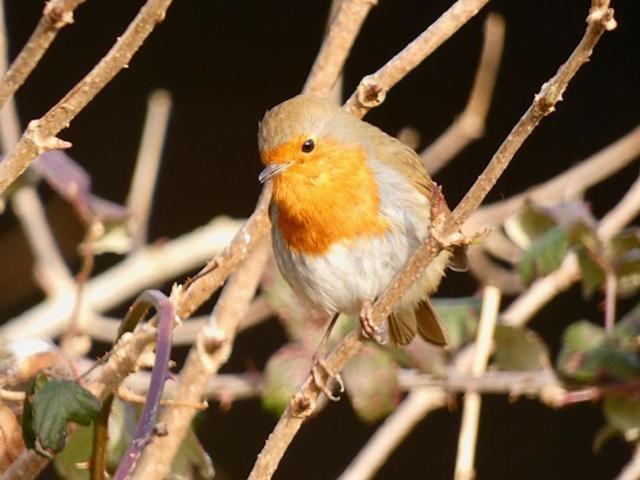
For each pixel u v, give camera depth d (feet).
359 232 24.84
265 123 24.99
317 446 52.70
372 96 21.54
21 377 18.63
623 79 47.93
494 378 26.07
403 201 25.18
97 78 15.24
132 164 51.21
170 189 51.16
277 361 25.53
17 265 42.70
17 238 42.83
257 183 51.34
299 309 26.43
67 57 49.96
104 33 49.88
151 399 13.94
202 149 51.29
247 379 26.73
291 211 24.89
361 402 24.95
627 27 47.19
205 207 51.31
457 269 25.81
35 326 33.81
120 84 50.85
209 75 50.72
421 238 25.26
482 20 48.29
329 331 25.11
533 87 48.21
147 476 18.83
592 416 51.42
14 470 16.90
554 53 47.96
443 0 48.34
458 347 29.25
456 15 21.27
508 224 26.96
